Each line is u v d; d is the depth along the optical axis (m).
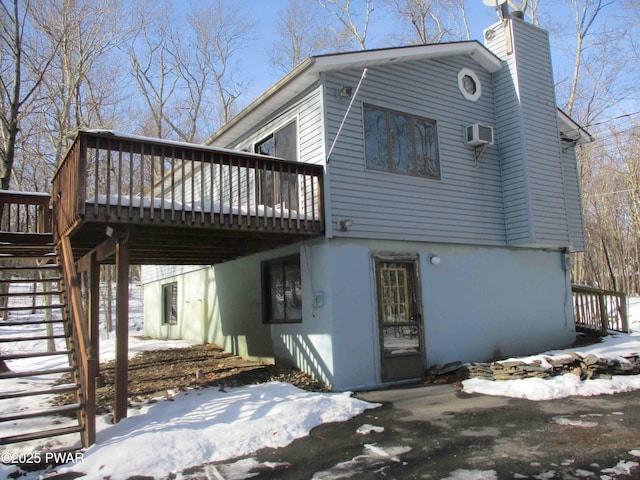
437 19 22.73
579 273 24.86
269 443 5.04
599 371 7.67
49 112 16.66
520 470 4.07
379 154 8.41
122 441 4.90
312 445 4.96
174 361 9.87
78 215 5.71
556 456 4.36
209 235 7.25
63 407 5.12
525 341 9.80
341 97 8.12
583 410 5.91
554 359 7.70
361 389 7.46
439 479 3.96
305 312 8.10
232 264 10.92
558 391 6.80
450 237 9.02
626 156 22.78
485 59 10.02
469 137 9.57
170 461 4.52
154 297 16.38
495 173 10.02
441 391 7.26
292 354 8.51
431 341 8.47
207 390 7.07
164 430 5.20
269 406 6.12
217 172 11.93
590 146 25.03
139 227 6.57
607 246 25.98
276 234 7.59
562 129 11.59
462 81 9.85
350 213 7.86
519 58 10.12
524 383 7.07
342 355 7.45
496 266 9.70
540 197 9.77
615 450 4.45
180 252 9.28
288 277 8.95
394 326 8.11
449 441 4.90
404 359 8.09
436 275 8.77
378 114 8.54
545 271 10.56
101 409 6.25
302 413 5.80
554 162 10.23
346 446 4.89
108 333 19.50
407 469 4.21
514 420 5.57
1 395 4.91
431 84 9.33
